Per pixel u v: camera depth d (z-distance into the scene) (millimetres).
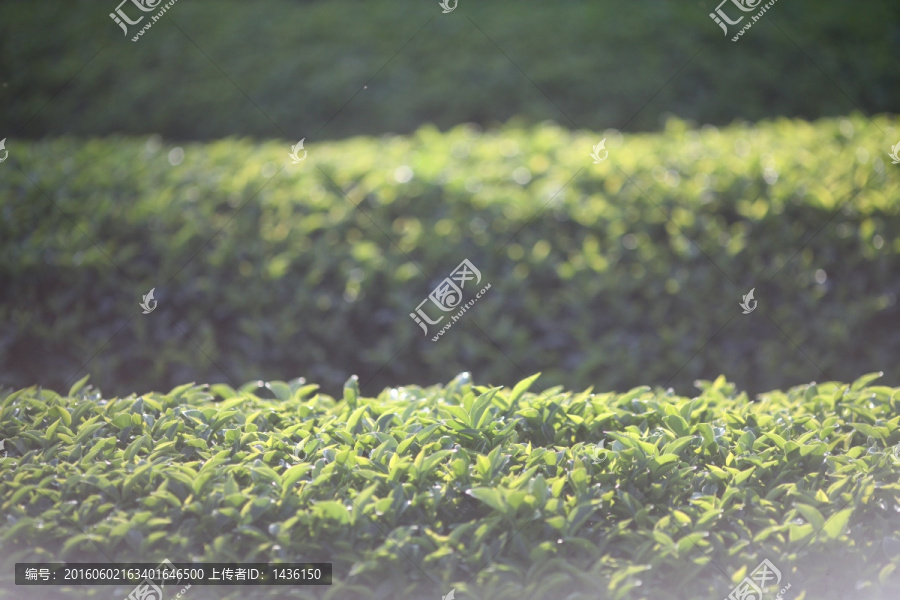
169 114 7918
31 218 3883
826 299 3717
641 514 1761
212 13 8453
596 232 3773
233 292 3686
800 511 1720
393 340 3662
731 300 3680
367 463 1865
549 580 1590
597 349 3586
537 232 3762
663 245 3727
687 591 1689
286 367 3701
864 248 3660
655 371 3645
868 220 3695
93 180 4125
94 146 4781
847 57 7855
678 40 7695
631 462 1883
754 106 7520
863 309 3676
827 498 1803
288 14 8391
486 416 2033
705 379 3709
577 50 7734
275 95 7848
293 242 3740
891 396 2283
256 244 3752
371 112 7734
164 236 3734
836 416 2221
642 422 2127
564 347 3635
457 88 7676
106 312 3682
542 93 7605
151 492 1834
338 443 2037
